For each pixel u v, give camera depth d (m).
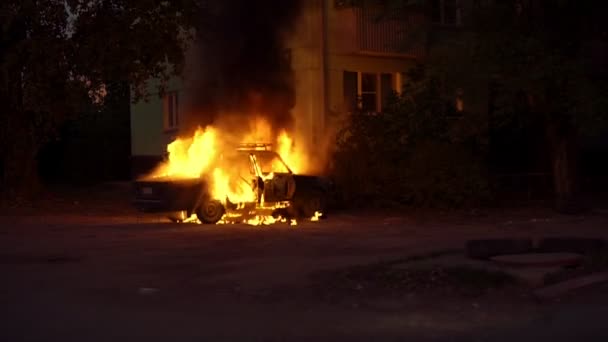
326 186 18.38
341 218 18.41
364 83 23.12
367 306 9.16
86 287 10.22
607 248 11.66
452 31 20.89
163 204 16.48
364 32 22.28
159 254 12.81
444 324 8.38
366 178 20.34
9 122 22.69
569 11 17.14
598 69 17.55
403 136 20.42
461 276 10.21
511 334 8.00
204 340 7.74
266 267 11.43
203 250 13.22
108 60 20.67
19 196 22.83
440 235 14.96
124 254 12.85
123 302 9.39
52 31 20.64
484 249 11.60
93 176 33.69
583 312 8.91
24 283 10.51
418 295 9.63
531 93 16.69
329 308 9.07
